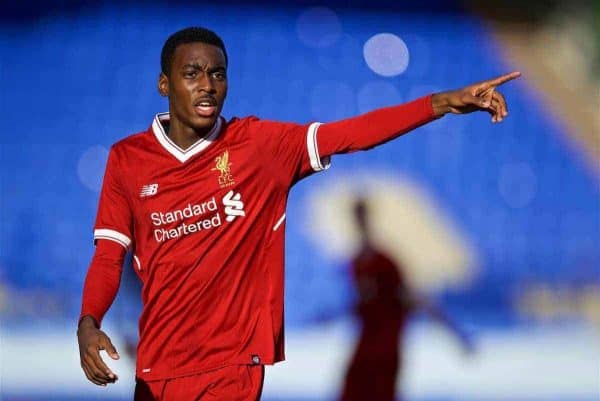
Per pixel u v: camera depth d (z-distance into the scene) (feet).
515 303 100.17
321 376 90.02
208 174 43.70
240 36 119.55
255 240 43.96
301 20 120.78
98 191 108.99
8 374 89.76
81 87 115.14
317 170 44.04
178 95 43.86
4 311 97.19
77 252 104.63
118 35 118.93
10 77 115.03
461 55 118.93
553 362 93.76
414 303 93.25
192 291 43.75
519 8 120.57
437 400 90.33
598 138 113.70
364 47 118.83
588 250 106.32
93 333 41.98
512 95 116.16
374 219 104.06
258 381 43.93
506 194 108.58
